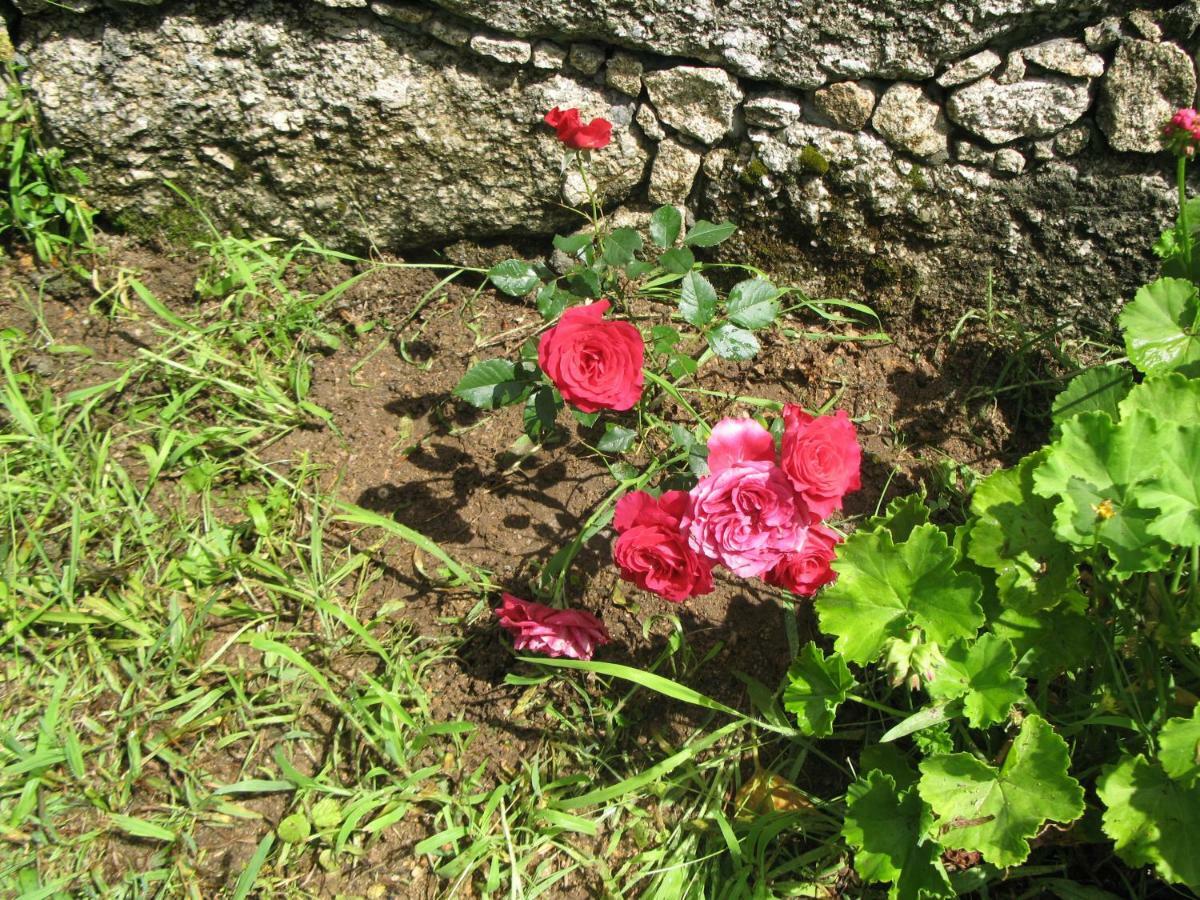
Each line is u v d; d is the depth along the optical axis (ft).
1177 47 3.21
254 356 3.63
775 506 2.75
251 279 3.70
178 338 3.64
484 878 2.89
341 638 3.21
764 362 3.69
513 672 3.18
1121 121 3.31
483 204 3.78
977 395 3.59
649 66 3.47
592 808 2.99
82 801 2.95
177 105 3.59
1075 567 2.73
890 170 3.49
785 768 3.05
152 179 3.76
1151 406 2.81
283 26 3.46
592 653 3.17
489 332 3.78
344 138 3.65
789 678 2.87
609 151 3.63
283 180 3.76
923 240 3.60
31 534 3.22
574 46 3.46
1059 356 3.58
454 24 3.43
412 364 3.72
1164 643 2.70
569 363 2.84
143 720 3.07
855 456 2.81
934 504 3.43
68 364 3.64
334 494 3.46
